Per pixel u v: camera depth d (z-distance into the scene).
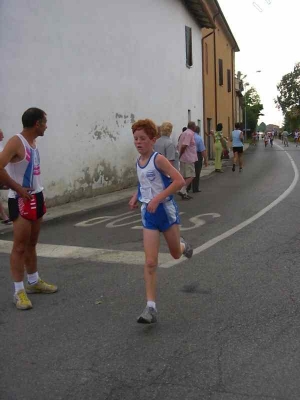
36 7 10.67
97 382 3.37
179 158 11.81
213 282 5.38
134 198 4.52
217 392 3.18
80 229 8.64
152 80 16.27
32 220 4.88
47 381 3.41
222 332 4.10
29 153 4.75
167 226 4.34
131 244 7.27
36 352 3.87
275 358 3.61
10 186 4.58
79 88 12.23
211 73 27.16
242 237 7.41
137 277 5.66
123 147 14.34
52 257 6.74
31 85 10.62
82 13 12.23
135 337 4.08
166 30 17.41
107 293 5.18
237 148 18.83
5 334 4.25
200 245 7.00
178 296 5.00
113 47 13.71
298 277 5.43
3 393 3.27
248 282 5.33
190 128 12.87
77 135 12.21
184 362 3.60
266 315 4.43
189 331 4.15
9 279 5.85
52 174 11.34
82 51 12.30
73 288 5.39
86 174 12.62
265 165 21.91
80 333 4.21
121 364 3.61
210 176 17.73
